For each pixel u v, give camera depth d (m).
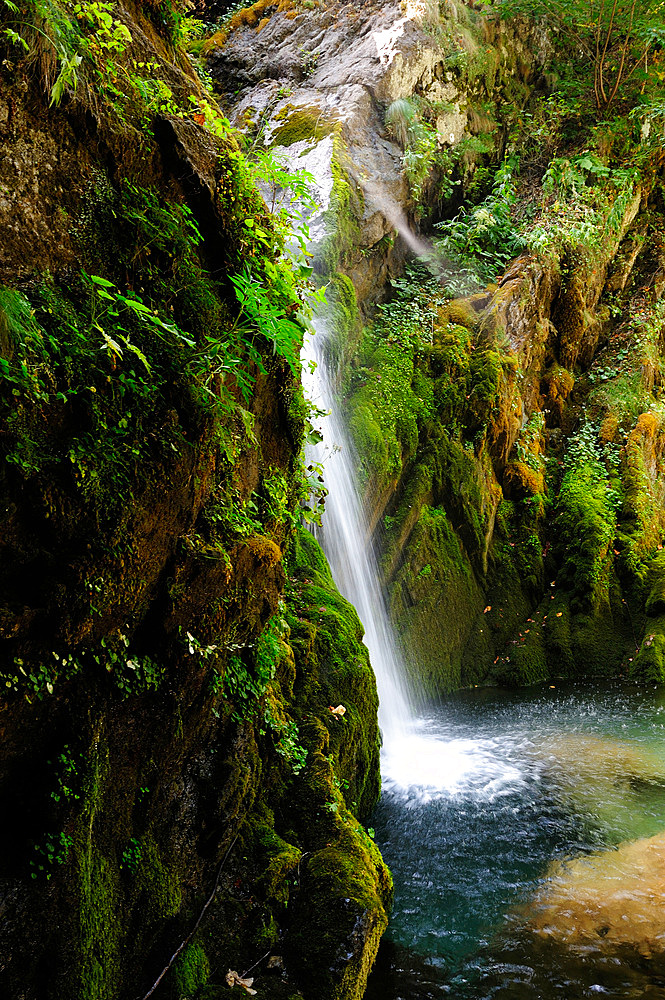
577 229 9.73
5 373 2.14
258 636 3.53
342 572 6.54
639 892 4.07
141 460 2.55
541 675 8.02
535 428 9.30
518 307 9.15
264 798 3.63
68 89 2.51
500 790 5.32
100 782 2.59
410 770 5.70
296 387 4.10
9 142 2.39
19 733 2.31
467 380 8.47
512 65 10.95
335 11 10.20
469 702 7.41
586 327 10.05
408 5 9.53
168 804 3.00
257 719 3.56
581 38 11.44
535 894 4.11
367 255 8.34
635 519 8.92
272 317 3.08
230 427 3.39
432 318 8.57
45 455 2.26
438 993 3.41
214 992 2.86
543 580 8.77
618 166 10.83
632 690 7.53
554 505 9.12
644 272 10.97
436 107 9.47
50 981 2.38
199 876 3.12
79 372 2.38
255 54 10.31
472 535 8.24
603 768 5.64
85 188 2.62
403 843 4.65
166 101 3.12
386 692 6.76
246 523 3.33
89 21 2.63
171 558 2.80
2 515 2.17
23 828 2.36
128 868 2.77
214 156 3.24
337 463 6.84
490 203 9.93
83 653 2.47
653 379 9.95
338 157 8.16
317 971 3.04
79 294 2.51
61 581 2.29
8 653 2.22
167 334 2.74
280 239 3.65
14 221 2.38
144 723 2.80
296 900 3.31
